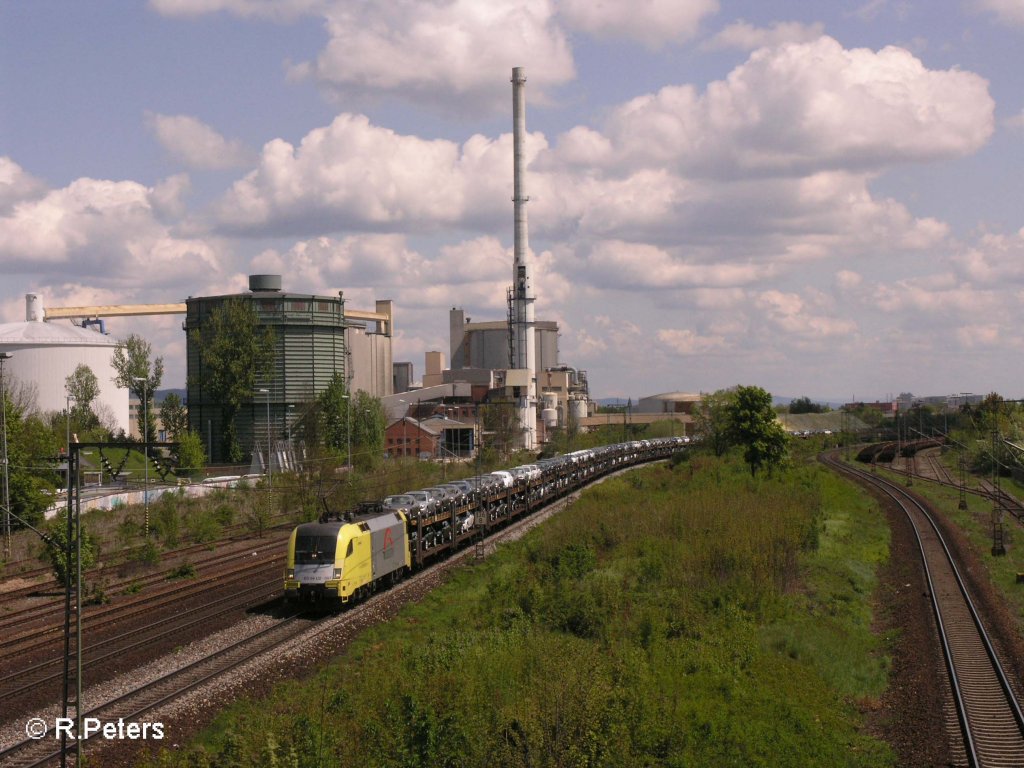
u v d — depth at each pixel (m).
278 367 124.00
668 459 135.75
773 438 93.19
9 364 129.12
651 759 23.91
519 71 161.75
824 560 51.66
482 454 107.19
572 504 79.69
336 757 22.66
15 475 61.53
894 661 34.03
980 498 88.69
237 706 27.22
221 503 80.06
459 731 23.78
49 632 36.56
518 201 163.00
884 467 126.44
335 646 34.78
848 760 24.53
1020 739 25.20
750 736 25.25
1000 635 36.12
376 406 118.88
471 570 50.94
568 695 25.28
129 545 61.12
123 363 124.75
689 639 35.47
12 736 25.12
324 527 40.50
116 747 24.27
